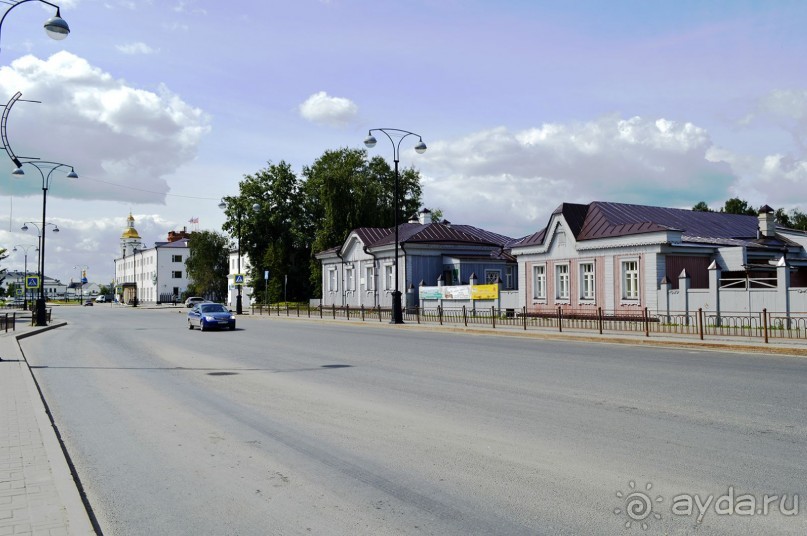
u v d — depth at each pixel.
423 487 5.64
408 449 6.94
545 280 33.84
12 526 4.69
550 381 11.90
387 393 10.77
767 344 17.53
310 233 72.88
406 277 42.47
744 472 5.88
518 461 6.36
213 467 6.46
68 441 7.73
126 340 25.09
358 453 6.83
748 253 29.78
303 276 70.62
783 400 9.57
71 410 9.82
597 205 33.44
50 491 5.53
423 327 29.59
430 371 13.69
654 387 10.98
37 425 8.27
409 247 42.50
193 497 5.56
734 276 28.66
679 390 10.62
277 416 8.95
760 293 23.42
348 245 51.06
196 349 20.34
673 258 28.19
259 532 4.73
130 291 103.19
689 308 25.91
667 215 35.66
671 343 19.47
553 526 4.68
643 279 28.27
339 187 63.78
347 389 11.29
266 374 13.65
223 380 12.82
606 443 7.02
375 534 4.62
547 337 23.47
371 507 5.18
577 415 8.62
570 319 28.36
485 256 43.78
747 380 11.73
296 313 49.34
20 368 14.81
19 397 10.55
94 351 20.31
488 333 26.03
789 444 6.87
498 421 8.30
